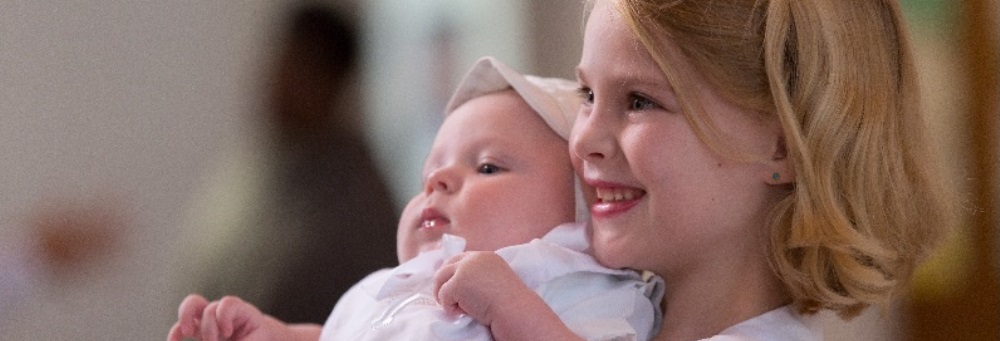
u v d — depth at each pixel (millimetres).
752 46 1251
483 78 1550
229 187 2631
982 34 2848
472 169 1479
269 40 3732
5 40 3510
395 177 3834
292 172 2551
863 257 1298
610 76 1287
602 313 1324
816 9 1258
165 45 3730
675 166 1252
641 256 1303
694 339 1325
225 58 3789
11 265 3445
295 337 1590
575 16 3674
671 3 1249
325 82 2676
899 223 1313
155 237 3697
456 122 1521
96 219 3605
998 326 2895
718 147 1244
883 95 1299
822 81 1255
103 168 3646
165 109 3734
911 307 2992
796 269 1284
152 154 3715
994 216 2869
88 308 3572
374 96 3824
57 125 3580
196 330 1561
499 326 1218
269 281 2416
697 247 1300
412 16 3971
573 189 1463
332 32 2727
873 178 1285
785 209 1276
